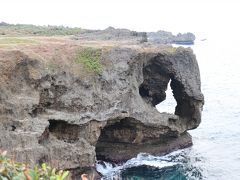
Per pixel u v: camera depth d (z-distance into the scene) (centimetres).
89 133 3631
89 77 3612
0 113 2877
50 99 3291
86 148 3531
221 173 4097
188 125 4947
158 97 5094
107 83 3791
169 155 4641
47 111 3275
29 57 3130
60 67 3381
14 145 2870
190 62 4847
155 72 4784
